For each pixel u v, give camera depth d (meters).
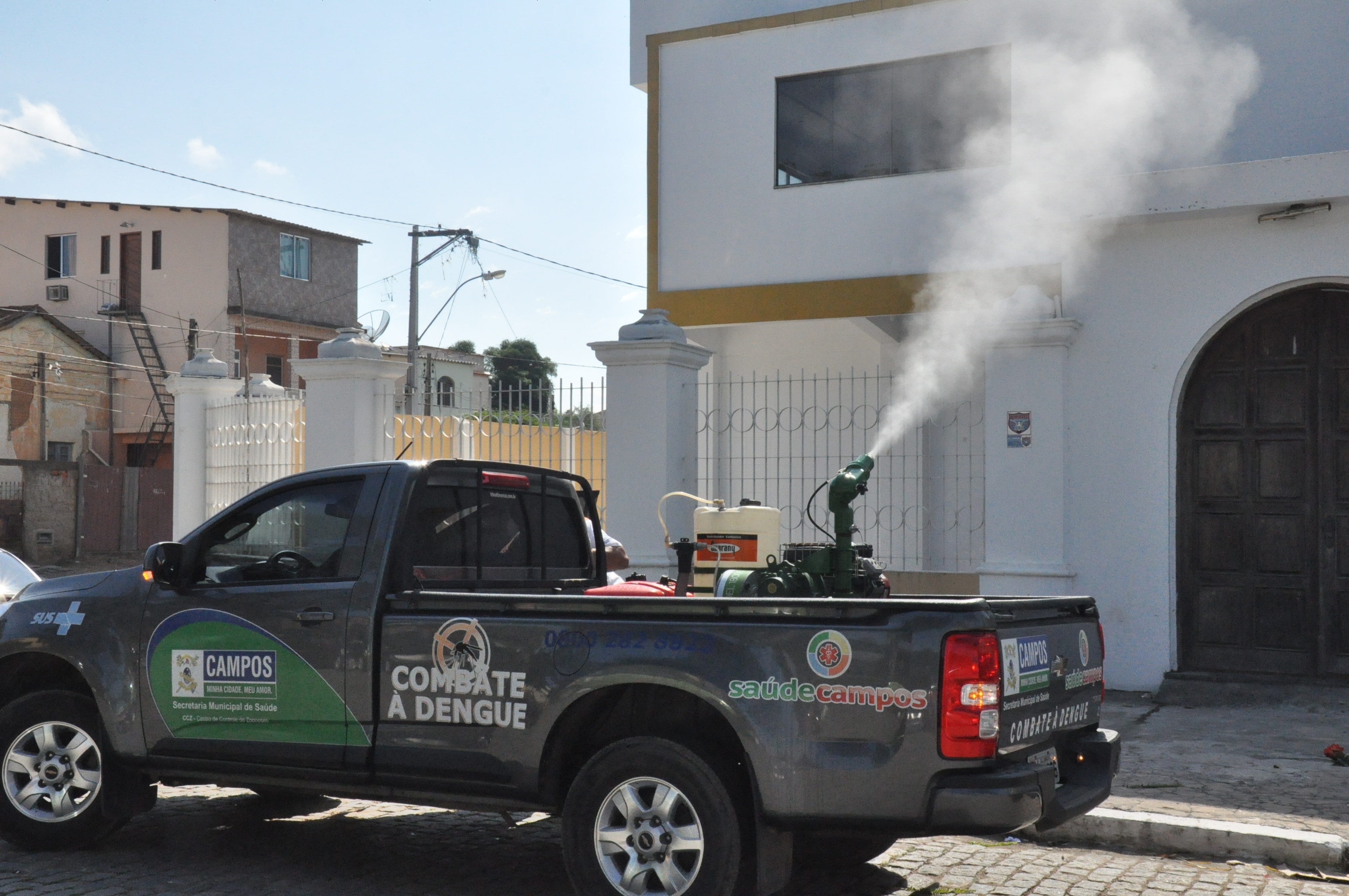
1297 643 9.62
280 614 5.30
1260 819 6.02
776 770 4.32
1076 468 10.11
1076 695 4.98
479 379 36.91
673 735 4.58
